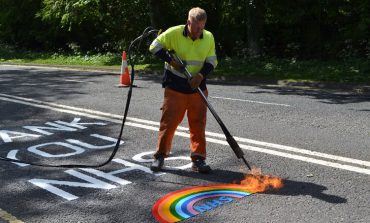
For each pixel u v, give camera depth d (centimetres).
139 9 2189
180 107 501
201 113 502
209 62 493
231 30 2011
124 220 394
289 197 432
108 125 758
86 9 2198
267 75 1441
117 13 2214
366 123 741
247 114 834
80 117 831
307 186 458
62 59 2312
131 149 611
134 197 444
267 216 392
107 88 1241
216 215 397
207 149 599
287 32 1902
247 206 414
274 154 568
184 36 488
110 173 516
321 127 715
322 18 1805
